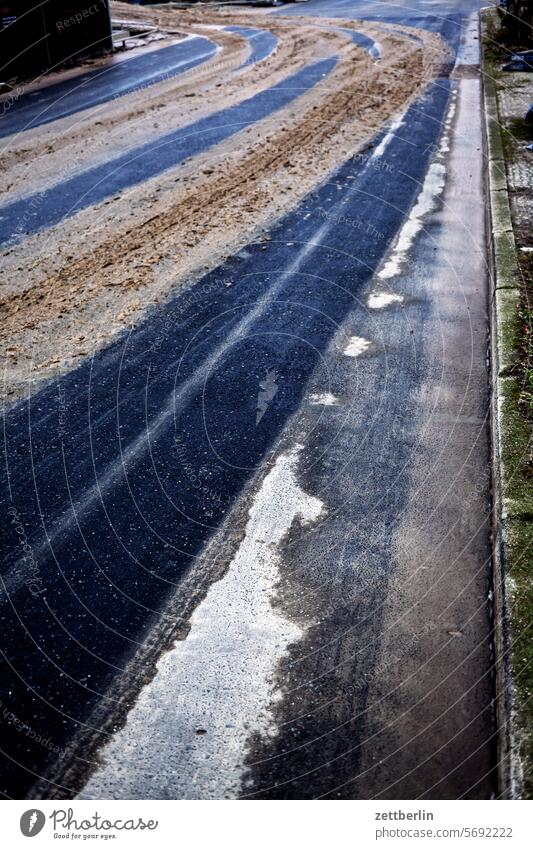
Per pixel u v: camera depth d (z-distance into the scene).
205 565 3.38
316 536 3.53
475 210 7.36
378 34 17.36
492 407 4.30
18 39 13.76
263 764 2.54
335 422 4.34
